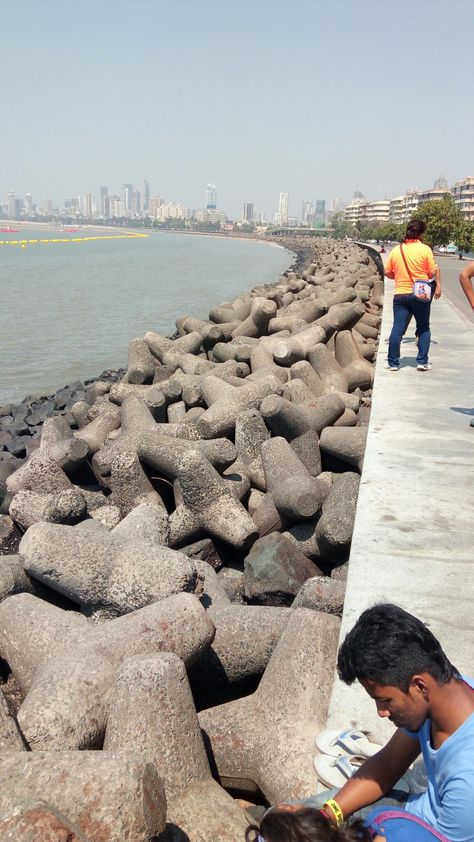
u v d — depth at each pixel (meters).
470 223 67.69
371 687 2.50
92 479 10.62
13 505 8.56
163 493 9.84
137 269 79.56
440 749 2.49
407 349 13.84
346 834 2.37
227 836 3.74
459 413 9.29
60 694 4.33
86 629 5.32
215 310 21.78
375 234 128.88
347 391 13.92
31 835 2.78
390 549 5.49
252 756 4.30
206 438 10.82
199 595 6.22
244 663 5.20
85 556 6.25
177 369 15.61
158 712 3.94
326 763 3.43
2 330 32.19
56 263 89.94
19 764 3.28
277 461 8.98
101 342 29.42
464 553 5.45
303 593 5.44
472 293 8.33
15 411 17.34
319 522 7.43
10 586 6.38
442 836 2.49
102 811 3.11
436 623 4.47
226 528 8.08
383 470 7.19
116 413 12.68
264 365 14.31
